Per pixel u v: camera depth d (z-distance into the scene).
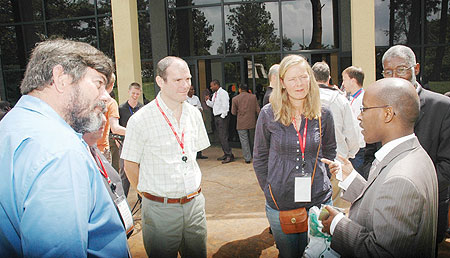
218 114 7.09
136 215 4.22
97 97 1.16
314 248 1.68
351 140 2.99
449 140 2.16
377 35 8.44
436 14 8.14
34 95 1.08
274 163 2.19
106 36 9.33
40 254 0.87
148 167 2.19
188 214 2.22
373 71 5.66
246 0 8.70
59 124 1.03
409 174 1.16
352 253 1.29
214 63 9.23
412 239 1.13
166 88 2.17
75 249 0.90
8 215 0.93
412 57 2.33
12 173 0.92
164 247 2.20
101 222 1.06
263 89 8.89
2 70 10.26
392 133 1.33
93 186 1.05
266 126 2.26
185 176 2.20
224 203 4.57
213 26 9.02
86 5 9.37
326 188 2.19
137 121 2.19
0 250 0.95
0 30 10.05
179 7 9.13
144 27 9.45
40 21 9.77
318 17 8.46
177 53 9.35
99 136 1.57
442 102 2.19
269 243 3.30
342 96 2.98
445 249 2.99
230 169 6.52
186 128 2.26
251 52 8.85
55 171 0.91
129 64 6.50
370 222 1.28
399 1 8.24
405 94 1.29
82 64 1.10
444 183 2.17
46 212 0.87
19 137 0.95
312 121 2.16
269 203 2.22
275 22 8.63
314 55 8.65
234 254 3.11
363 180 1.79
